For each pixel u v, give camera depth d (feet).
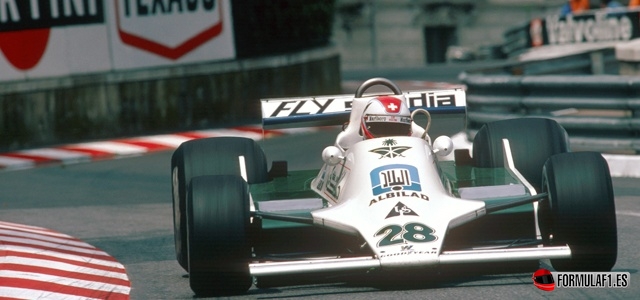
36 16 193.26
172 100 213.05
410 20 549.13
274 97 231.71
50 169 170.81
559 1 581.12
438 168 79.15
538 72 225.76
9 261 94.94
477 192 77.00
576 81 143.13
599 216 70.95
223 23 219.82
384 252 66.95
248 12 227.81
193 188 72.23
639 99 135.54
